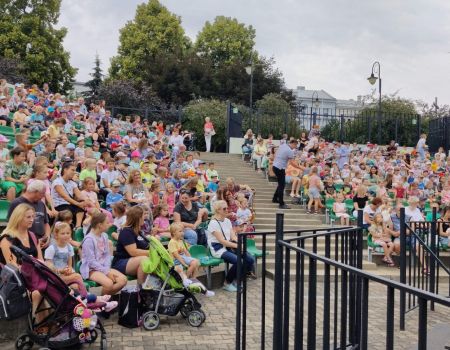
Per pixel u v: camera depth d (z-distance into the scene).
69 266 6.58
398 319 7.62
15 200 6.78
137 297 6.69
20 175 9.59
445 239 12.12
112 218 9.47
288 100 43.94
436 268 9.12
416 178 18.94
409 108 35.38
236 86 42.84
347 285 4.53
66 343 5.46
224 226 9.20
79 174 11.13
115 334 6.39
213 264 8.88
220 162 21.56
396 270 11.62
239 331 5.21
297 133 27.84
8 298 5.07
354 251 5.14
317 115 29.02
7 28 38.00
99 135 16.92
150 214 9.55
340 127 29.02
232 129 25.88
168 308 6.76
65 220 7.22
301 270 4.04
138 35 48.81
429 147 29.55
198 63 43.44
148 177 13.02
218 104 31.72
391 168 19.94
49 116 16.78
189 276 8.04
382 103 35.62
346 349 4.42
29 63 37.97
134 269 7.18
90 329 5.61
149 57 45.75
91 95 39.88
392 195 16.52
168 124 31.81
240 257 5.20
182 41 52.06
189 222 10.48
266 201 16.27
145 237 7.32
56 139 13.05
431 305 8.20
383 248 11.98
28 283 5.33
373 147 25.20
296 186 16.56
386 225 12.31
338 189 16.55
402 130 30.28
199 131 30.48
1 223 8.63
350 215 14.73
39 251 6.12
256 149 20.64
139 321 6.69
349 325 4.54
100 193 11.41
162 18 49.59
